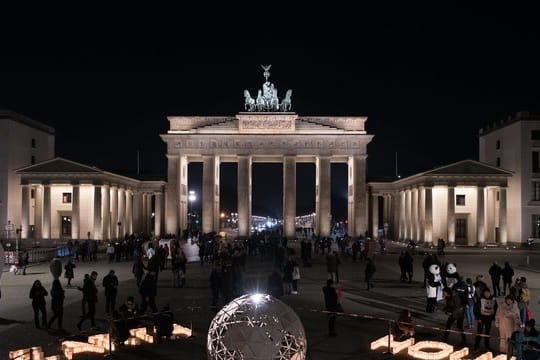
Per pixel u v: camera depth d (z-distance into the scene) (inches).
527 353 891.4
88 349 1083.9
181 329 1206.3
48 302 1638.8
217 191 4731.8
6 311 1498.5
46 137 4889.3
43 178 4106.8
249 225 4594.0
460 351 1050.7
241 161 4613.7
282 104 4749.0
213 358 751.7
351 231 4790.8
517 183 4178.2
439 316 1418.6
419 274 2278.5
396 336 1135.6
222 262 1537.9
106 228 4227.4
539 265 2662.4
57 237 4269.2
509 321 1065.5
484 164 4033.0
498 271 1696.6
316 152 4626.0
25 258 2331.4
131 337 1131.9
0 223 4220.0
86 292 1277.1
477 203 4050.2
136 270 1830.7
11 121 4264.3
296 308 1508.4
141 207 5142.7
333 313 1196.5
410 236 4594.0
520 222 4116.6
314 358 1033.5
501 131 4512.8
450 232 4042.8
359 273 2313.0
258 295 785.6
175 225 4616.1
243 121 4616.1
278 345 732.0
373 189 5201.8
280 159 4975.4
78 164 4097.0
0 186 4224.9
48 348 1111.6
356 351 1079.6
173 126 4672.7
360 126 4662.9
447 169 4045.3
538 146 4133.9
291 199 4596.5
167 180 4726.9
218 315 767.1
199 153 4635.8
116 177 4453.7
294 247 3922.2
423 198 4163.4
